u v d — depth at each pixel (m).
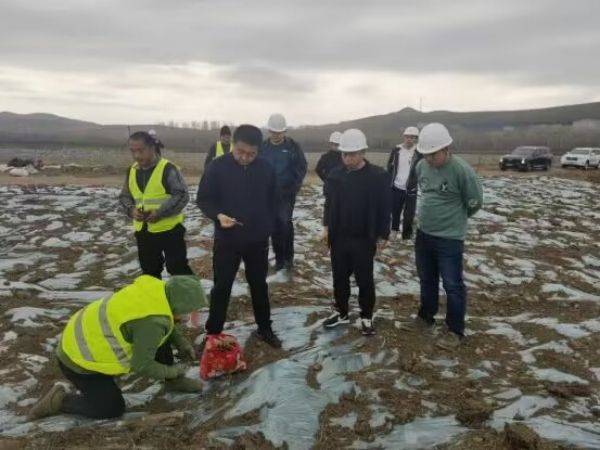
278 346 5.36
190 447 3.70
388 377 4.68
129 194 5.75
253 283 5.27
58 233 10.88
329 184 5.41
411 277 8.16
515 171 36.50
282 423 3.94
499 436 3.83
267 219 5.15
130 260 8.76
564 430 3.88
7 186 19.59
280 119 7.46
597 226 12.84
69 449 3.63
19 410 4.31
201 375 4.75
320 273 8.16
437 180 5.36
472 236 11.02
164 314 3.94
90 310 4.04
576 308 7.22
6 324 5.88
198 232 10.70
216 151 9.34
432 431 3.91
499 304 7.26
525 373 5.05
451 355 5.27
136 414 4.21
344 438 3.83
